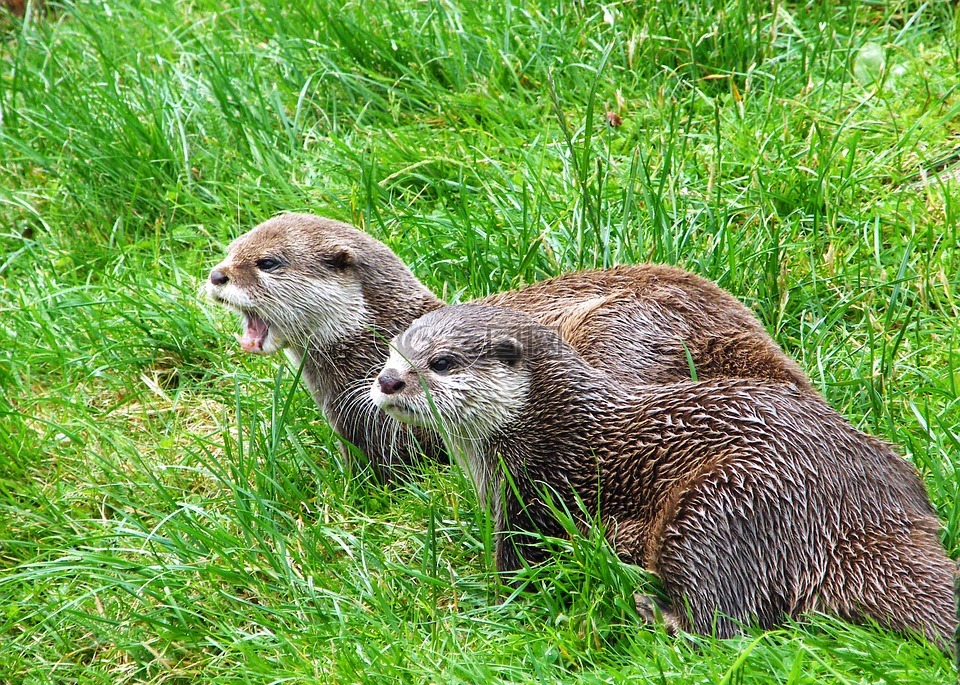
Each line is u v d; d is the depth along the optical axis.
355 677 7.34
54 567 8.89
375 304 10.12
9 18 16.12
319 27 14.02
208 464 9.40
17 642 8.45
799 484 7.41
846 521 7.33
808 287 10.62
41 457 10.05
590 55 13.41
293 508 9.23
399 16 13.94
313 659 7.64
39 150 13.40
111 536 8.96
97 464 9.97
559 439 8.25
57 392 10.83
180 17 15.48
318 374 10.19
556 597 8.00
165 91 13.47
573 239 10.88
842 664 6.84
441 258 11.27
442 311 8.76
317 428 10.10
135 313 11.41
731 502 7.42
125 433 10.47
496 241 11.16
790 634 7.17
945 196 10.75
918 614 7.00
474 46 13.58
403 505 9.12
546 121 12.76
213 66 13.60
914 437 8.98
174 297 11.38
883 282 10.38
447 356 8.40
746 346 9.33
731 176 11.84
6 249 12.85
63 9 16.97
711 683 6.61
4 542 9.00
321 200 12.36
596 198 10.95
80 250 12.45
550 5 13.78
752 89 12.84
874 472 7.54
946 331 10.05
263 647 7.84
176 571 8.49
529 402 8.34
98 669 8.23
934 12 13.57
